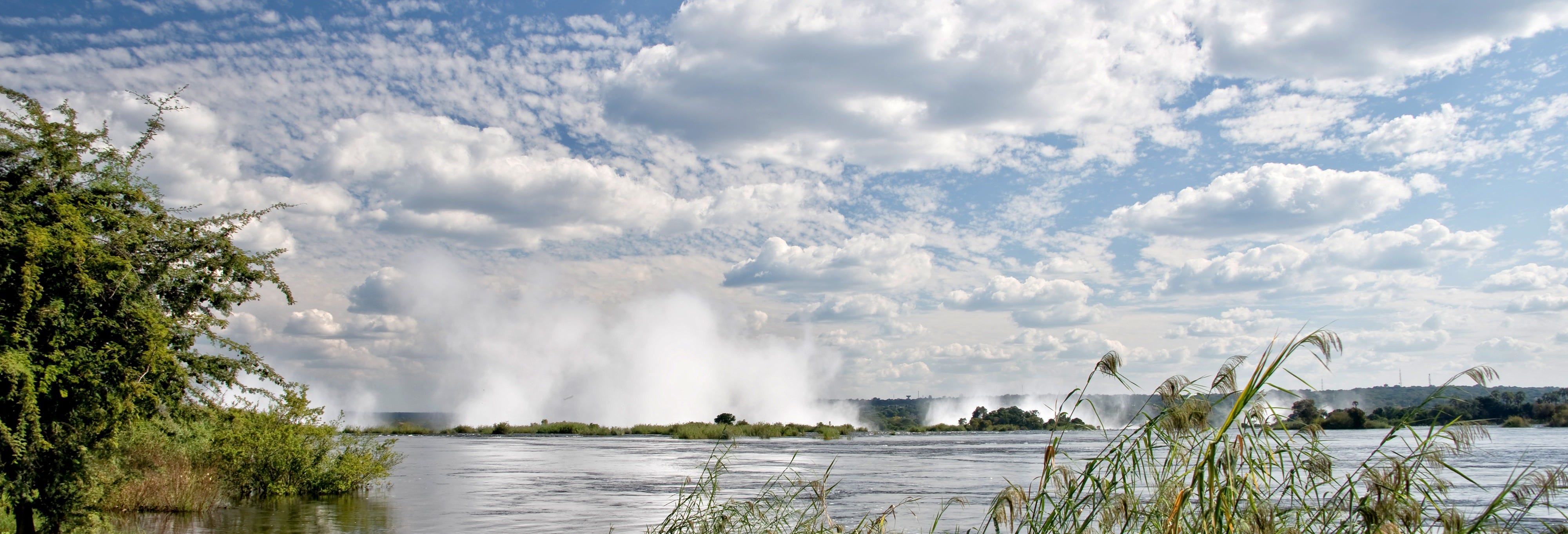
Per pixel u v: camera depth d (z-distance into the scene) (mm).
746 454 50188
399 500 24078
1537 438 60438
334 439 26266
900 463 40000
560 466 39688
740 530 10055
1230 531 5215
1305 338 4828
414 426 104500
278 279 13062
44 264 10195
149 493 19516
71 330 10398
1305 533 5770
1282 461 5578
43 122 11281
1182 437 5480
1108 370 5680
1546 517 13445
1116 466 6012
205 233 12602
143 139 12617
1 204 10414
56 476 10547
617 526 19062
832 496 24500
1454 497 19297
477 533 17734
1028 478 30672
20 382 9703
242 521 19203
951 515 18859
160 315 11500
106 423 10945
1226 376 5379
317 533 17516
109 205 11836
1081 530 6102
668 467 37906
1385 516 5195
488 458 46531
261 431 23859
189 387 12047
